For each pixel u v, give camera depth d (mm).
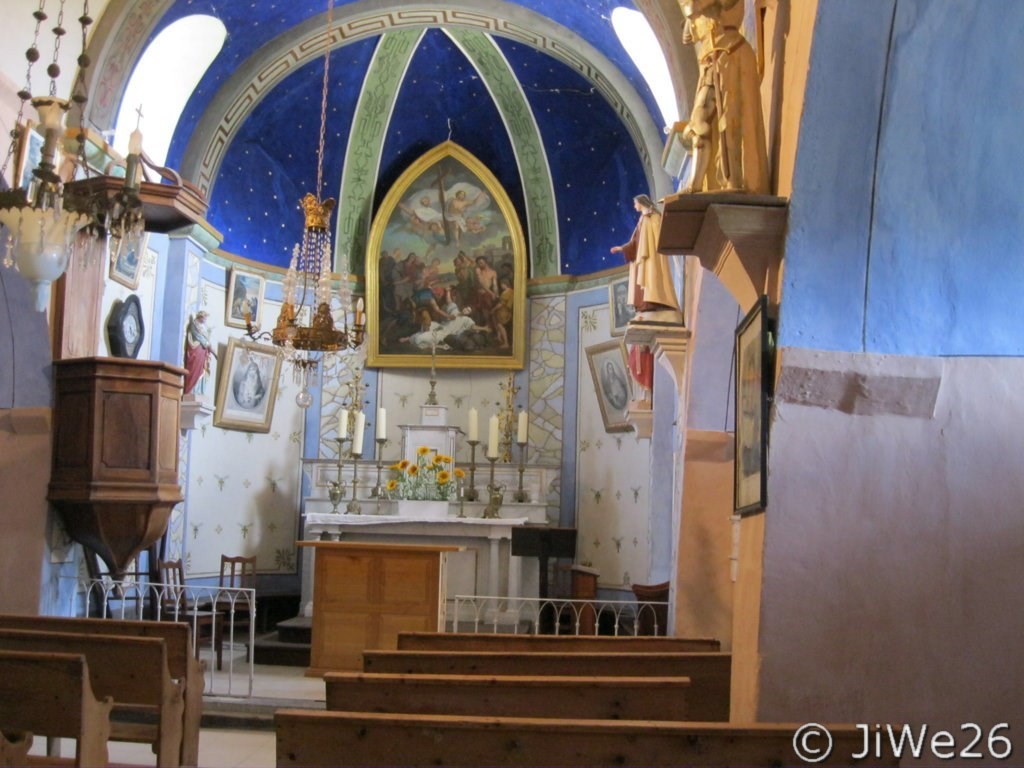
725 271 5254
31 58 6617
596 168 13148
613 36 10203
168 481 8867
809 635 4664
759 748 3766
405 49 12719
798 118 4535
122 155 10422
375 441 13523
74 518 8703
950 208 4633
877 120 4477
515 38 11555
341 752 3855
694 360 8375
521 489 12844
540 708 4762
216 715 7914
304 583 11711
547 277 13695
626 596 12383
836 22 4289
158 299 11359
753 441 5004
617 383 12656
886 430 4773
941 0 4176
